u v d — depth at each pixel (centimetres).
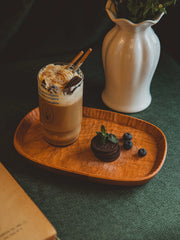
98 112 70
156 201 58
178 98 79
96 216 56
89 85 81
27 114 68
